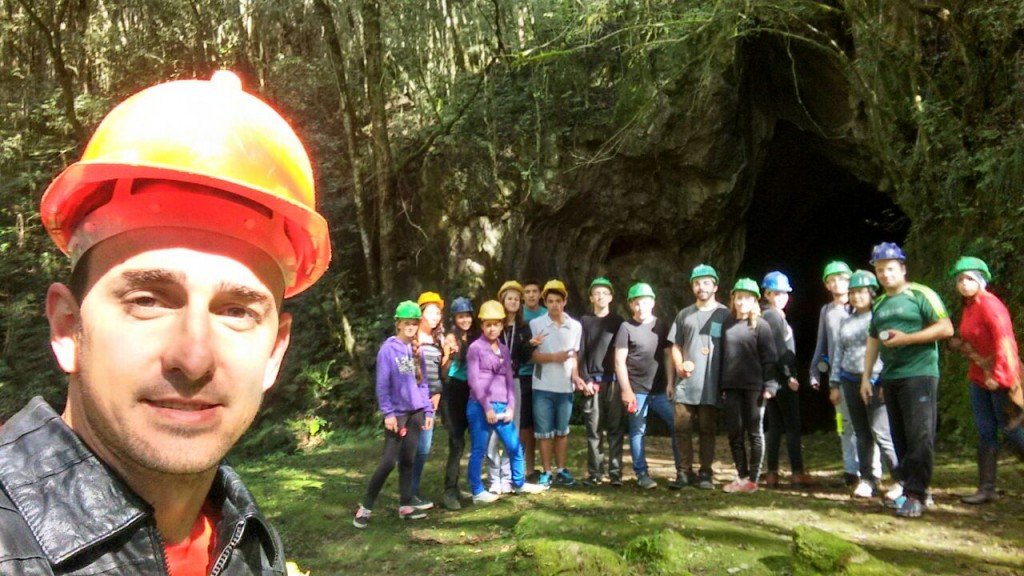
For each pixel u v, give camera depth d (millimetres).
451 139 12906
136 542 724
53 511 689
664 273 12961
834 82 11812
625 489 6809
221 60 14336
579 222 12781
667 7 10562
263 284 791
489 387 6426
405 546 5504
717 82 11656
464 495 6852
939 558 4664
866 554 4215
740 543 4914
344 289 13219
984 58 8977
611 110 12633
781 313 6984
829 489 6738
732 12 9375
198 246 741
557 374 6914
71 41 14508
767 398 6617
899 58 9906
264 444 10797
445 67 13875
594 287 7199
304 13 14406
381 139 12789
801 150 13602
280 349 919
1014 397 5688
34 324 11977
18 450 715
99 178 731
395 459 6078
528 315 7516
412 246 13180
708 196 12414
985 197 8836
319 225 829
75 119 13180
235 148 770
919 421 5492
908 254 10234
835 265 6902
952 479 6758
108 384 714
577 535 5297
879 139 10547
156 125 754
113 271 724
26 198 13508
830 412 14000
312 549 5645
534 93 12336
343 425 11312
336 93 14555
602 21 10906
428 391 6281
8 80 15008
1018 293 8125
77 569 690
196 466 729
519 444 6672
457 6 13250
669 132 12008
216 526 886
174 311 733
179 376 720
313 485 7441
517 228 12562
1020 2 8172
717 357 6746
